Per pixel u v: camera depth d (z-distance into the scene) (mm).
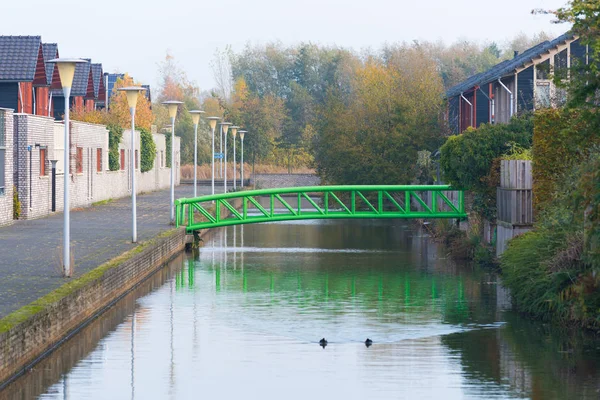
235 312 31484
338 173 87312
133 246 40125
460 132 77062
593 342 26641
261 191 52031
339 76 165000
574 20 27531
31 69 67375
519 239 35031
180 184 116062
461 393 21141
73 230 47594
